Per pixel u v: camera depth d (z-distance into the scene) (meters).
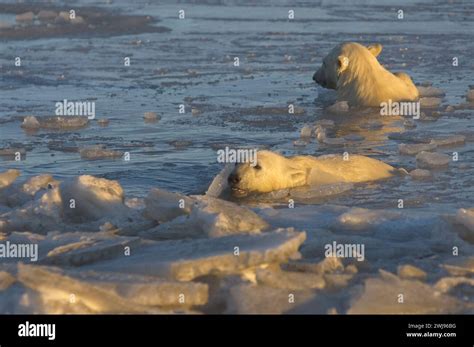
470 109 51.50
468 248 25.56
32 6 99.25
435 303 20.59
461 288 21.86
